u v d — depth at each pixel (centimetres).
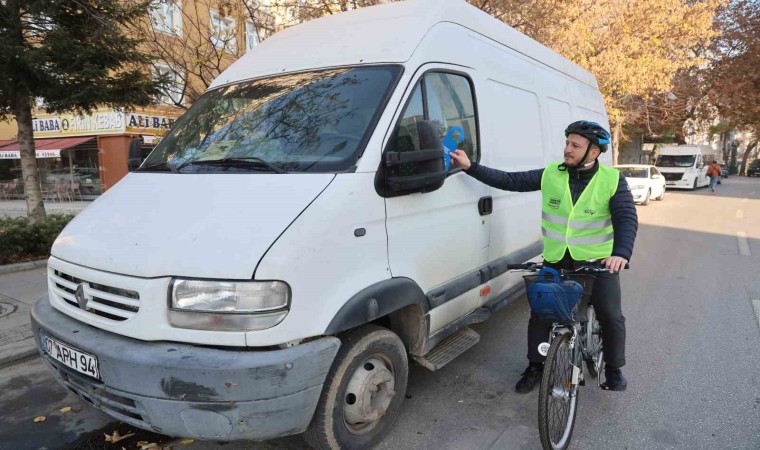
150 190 308
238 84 384
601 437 329
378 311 286
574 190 331
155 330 242
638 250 962
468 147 383
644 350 471
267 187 273
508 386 401
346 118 306
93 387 263
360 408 288
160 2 850
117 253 257
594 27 1612
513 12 1098
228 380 229
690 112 2734
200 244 245
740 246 992
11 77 785
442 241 349
